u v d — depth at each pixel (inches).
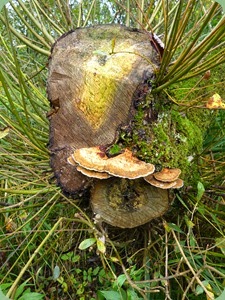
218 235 26.7
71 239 26.4
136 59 23.9
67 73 24.2
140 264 26.3
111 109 23.1
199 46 21.8
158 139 22.8
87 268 26.3
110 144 22.7
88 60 24.2
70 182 23.7
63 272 26.2
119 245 25.0
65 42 26.0
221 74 29.7
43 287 25.4
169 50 21.5
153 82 23.0
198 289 18.6
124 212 23.0
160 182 21.8
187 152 24.1
